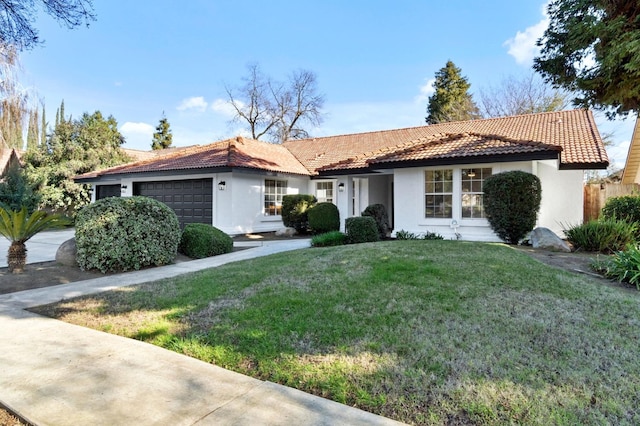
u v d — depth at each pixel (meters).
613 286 5.98
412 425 2.52
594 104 9.02
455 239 11.59
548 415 2.56
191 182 16.30
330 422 2.56
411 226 12.65
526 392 2.84
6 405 2.83
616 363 3.27
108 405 2.81
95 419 2.63
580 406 2.66
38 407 2.79
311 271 6.58
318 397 2.92
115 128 28.27
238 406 2.79
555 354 3.44
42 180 21.48
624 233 9.05
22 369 3.43
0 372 3.38
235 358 3.62
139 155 33.66
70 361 3.61
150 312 5.06
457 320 4.21
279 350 3.68
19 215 7.80
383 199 17.52
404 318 4.30
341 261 7.24
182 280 6.74
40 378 3.26
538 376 3.06
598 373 3.10
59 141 23.06
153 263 8.80
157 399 2.90
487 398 2.77
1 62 12.18
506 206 10.55
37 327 4.64
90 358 3.68
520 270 6.24
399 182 12.93
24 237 8.11
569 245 10.16
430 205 12.37
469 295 5.00
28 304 5.72
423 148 12.83
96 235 7.95
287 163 18.08
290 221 16.06
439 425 2.51
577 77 8.77
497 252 7.79
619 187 14.86
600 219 11.13
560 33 8.72
